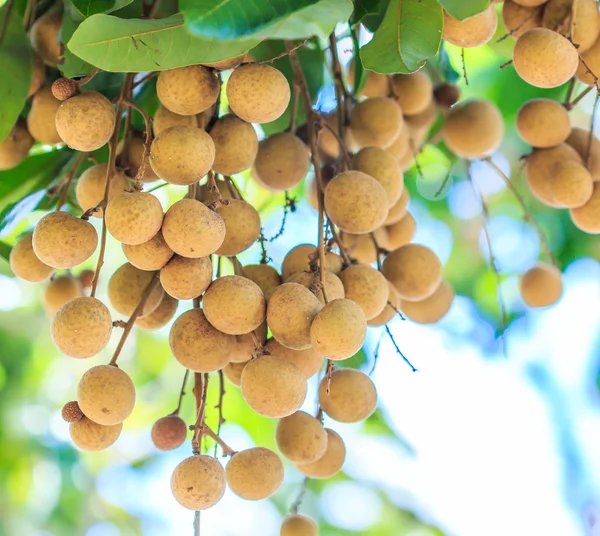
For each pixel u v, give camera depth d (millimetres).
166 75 738
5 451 1373
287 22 668
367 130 827
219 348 730
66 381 1413
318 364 749
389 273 811
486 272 1220
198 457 723
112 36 708
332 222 771
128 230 706
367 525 1423
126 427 1420
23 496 1404
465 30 769
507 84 1067
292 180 810
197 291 725
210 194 744
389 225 854
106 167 781
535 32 772
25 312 1317
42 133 808
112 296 768
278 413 715
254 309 720
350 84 885
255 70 736
